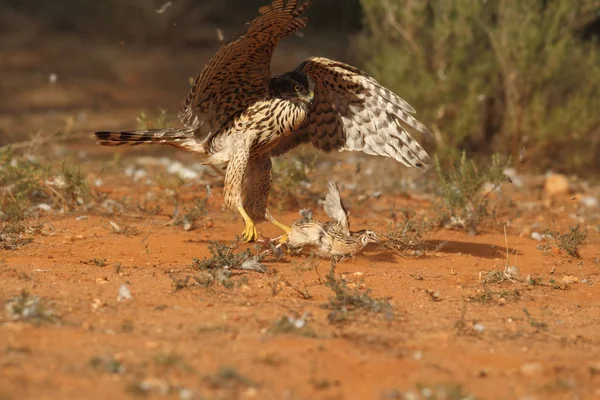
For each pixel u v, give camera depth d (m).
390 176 18.28
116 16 41.84
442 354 8.08
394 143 12.25
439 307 9.73
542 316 9.58
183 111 11.80
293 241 11.85
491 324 9.16
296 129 12.06
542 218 15.98
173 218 14.30
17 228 12.80
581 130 19.78
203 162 11.77
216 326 8.55
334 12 43.88
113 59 37.31
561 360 8.06
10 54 37.88
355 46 22.80
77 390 6.75
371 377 7.45
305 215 12.31
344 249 11.80
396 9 20.25
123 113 28.23
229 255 11.06
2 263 10.90
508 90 20.00
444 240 13.74
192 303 9.37
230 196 11.54
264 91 11.46
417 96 19.70
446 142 19.62
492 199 17.02
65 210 14.58
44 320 8.42
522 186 18.28
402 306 9.70
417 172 18.14
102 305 9.13
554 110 20.02
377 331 8.68
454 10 20.36
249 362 7.57
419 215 15.25
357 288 10.30
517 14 19.89
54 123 26.00
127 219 14.35
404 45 20.50
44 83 32.84
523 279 11.16
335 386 7.21
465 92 19.78
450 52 20.25
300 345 8.09
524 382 7.46
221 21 43.81
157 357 7.46
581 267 12.23
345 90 12.08
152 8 40.91
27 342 7.80
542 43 20.08
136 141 11.78
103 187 17.03
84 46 39.78
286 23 10.58
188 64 37.59
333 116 12.43
